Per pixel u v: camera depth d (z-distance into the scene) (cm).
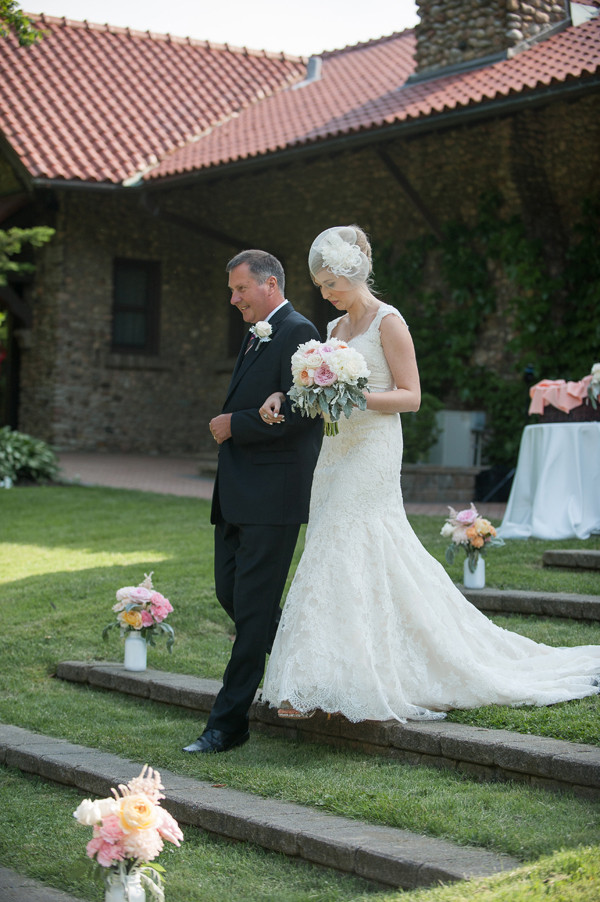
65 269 1644
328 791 334
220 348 1783
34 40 925
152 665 514
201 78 1828
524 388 1252
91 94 1703
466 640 404
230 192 1588
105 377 1691
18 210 1620
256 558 390
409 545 395
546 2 1311
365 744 382
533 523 725
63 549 862
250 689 393
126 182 1550
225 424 396
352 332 409
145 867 252
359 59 1834
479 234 1291
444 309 1364
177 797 340
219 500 408
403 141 1248
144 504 1080
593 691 398
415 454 1248
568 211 1259
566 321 1255
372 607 379
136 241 1711
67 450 1656
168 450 1756
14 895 291
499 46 1295
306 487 396
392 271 1408
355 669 368
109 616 605
